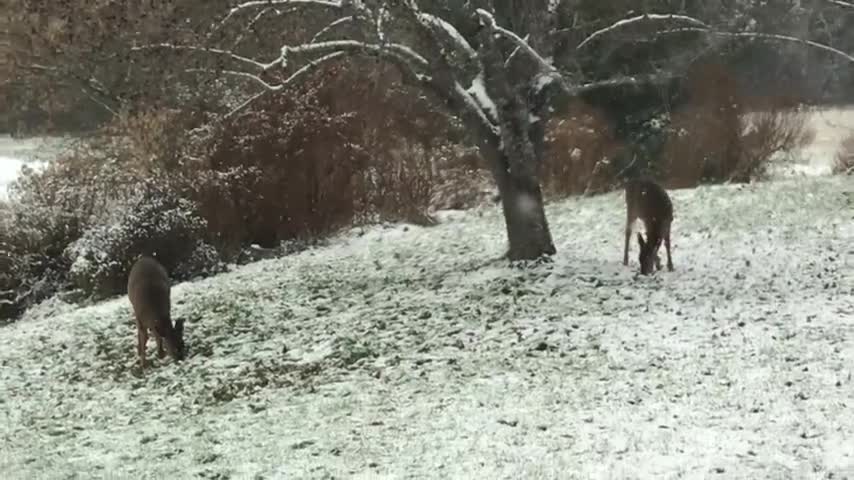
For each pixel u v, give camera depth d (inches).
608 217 780.6
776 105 995.9
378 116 918.4
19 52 504.7
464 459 298.0
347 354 462.6
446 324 493.0
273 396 413.7
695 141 1005.8
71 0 493.7
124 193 843.4
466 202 993.5
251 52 583.2
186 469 320.5
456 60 618.2
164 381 469.7
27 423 423.5
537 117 600.4
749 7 661.9
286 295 635.5
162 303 497.4
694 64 991.6
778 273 538.0
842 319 434.6
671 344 416.5
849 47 1024.2
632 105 1041.5
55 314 757.3
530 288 540.7
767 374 361.1
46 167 873.5
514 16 618.5
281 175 874.8
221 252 842.2
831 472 262.4
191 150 850.8
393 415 358.9
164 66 509.4
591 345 425.7
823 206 732.7
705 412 323.6
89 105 711.7
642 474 271.1
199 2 510.6
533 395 362.6
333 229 903.7
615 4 673.0
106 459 349.1
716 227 687.7
